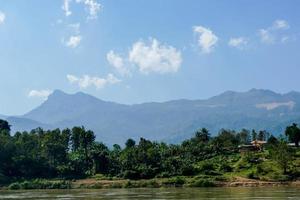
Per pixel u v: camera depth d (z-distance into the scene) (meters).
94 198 157.25
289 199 136.00
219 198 145.00
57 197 166.25
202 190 194.75
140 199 147.38
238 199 139.38
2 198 164.00
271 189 192.38
